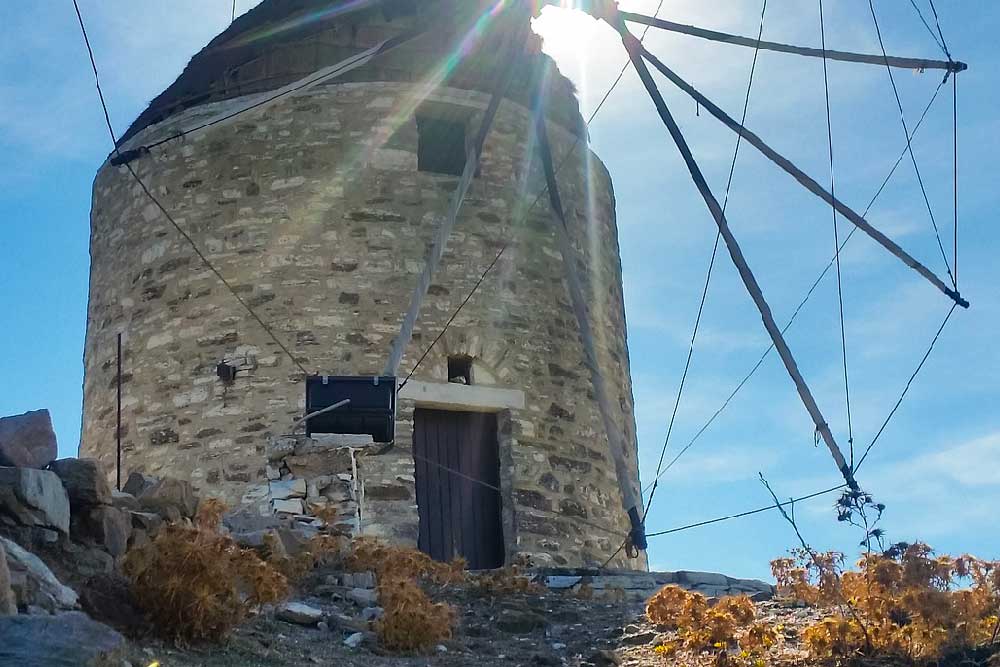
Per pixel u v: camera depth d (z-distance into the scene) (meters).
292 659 8.59
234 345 15.59
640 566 16.78
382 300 15.73
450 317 15.84
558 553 15.51
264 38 16.80
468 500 15.66
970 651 9.03
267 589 9.02
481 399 15.67
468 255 16.17
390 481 14.84
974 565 9.54
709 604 11.33
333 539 12.25
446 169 17.03
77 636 7.09
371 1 16.39
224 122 15.96
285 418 15.12
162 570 8.45
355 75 16.59
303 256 15.84
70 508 9.15
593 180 18.19
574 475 16.05
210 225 16.23
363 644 9.39
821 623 9.46
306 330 15.53
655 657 9.40
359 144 16.31
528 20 14.68
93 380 16.84
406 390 15.30
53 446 9.50
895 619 9.45
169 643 8.30
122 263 16.83
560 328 16.58
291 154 16.30
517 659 9.40
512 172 16.81
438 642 9.64
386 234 15.99
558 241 16.92
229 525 12.48
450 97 16.69
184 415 15.55
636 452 17.84
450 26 16.34
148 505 10.46
